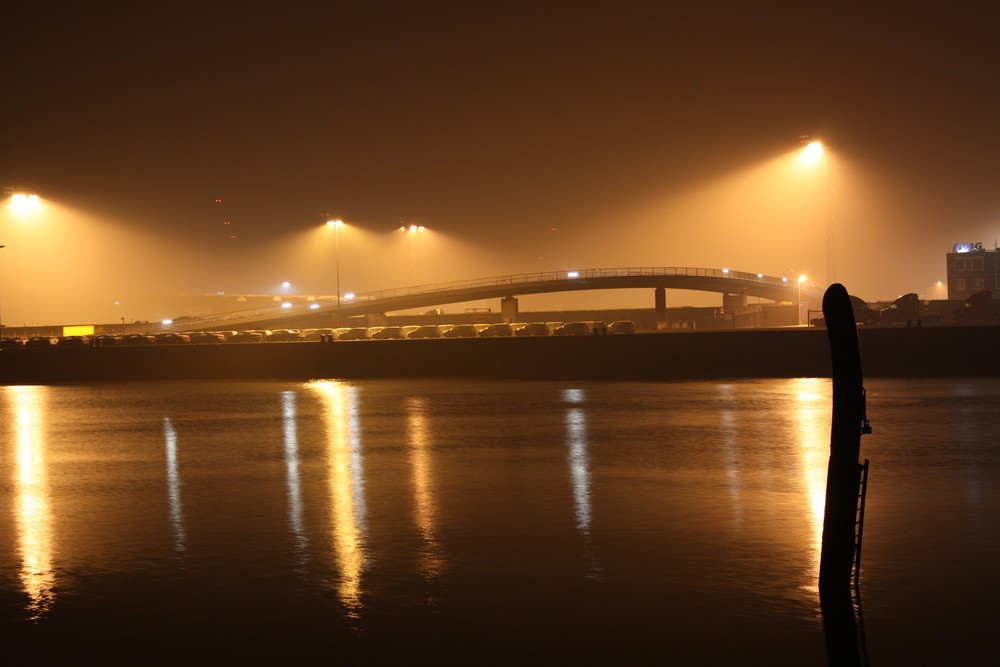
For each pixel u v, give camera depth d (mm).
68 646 10305
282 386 46531
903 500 16594
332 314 104375
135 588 12273
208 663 9781
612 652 9852
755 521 15133
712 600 11297
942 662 9469
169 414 34438
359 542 14359
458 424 28906
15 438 28594
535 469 20484
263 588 12141
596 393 38125
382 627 10664
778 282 114750
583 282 108000
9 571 13195
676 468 20188
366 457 22828
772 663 9508
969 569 12359
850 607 10922
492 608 11203
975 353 44406
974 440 23484
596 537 14344
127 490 19359
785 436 24844
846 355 10250
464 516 15984
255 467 21797
